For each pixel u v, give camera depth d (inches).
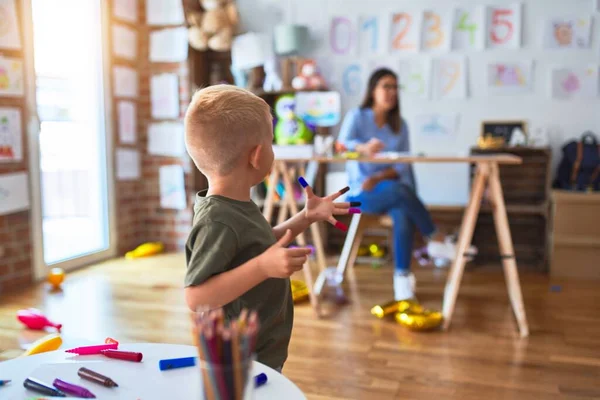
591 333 94.7
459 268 96.5
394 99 124.6
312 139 155.9
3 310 106.2
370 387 74.3
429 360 83.3
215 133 40.6
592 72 142.4
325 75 158.4
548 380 76.5
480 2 147.3
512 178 146.1
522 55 146.4
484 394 72.4
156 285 124.0
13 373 33.6
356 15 154.8
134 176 161.2
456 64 150.2
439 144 153.5
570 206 132.0
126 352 35.8
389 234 149.0
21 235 124.2
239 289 35.8
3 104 118.4
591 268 132.5
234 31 159.8
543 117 146.4
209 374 24.6
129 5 156.1
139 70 161.9
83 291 119.4
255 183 43.7
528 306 109.7
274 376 33.0
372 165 124.5
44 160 168.2
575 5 142.0
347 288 122.3
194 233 39.6
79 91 148.9
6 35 118.3
